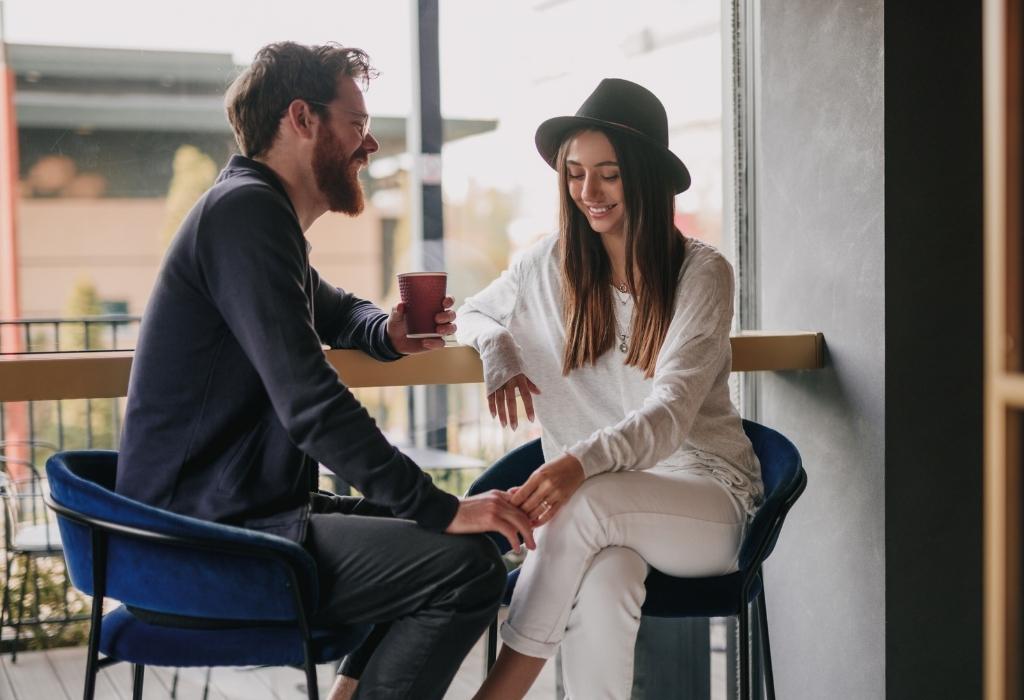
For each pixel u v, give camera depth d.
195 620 1.46
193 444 1.48
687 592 1.70
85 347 2.32
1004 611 0.99
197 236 1.46
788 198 2.29
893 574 2.06
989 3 0.98
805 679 2.30
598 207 1.85
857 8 2.05
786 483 1.70
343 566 1.49
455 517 1.48
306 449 1.44
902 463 2.05
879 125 2.01
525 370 1.97
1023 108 0.97
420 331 1.77
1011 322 0.98
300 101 1.60
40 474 2.29
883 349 2.03
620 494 1.67
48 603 2.28
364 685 1.50
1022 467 0.99
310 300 1.59
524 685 1.64
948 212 2.06
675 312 1.83
